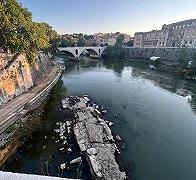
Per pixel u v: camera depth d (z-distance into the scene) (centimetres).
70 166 1728
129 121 2759
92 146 1969
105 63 9269
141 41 11906
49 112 2962
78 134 2209
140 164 1819
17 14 3331
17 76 3291
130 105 3438
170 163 1861
